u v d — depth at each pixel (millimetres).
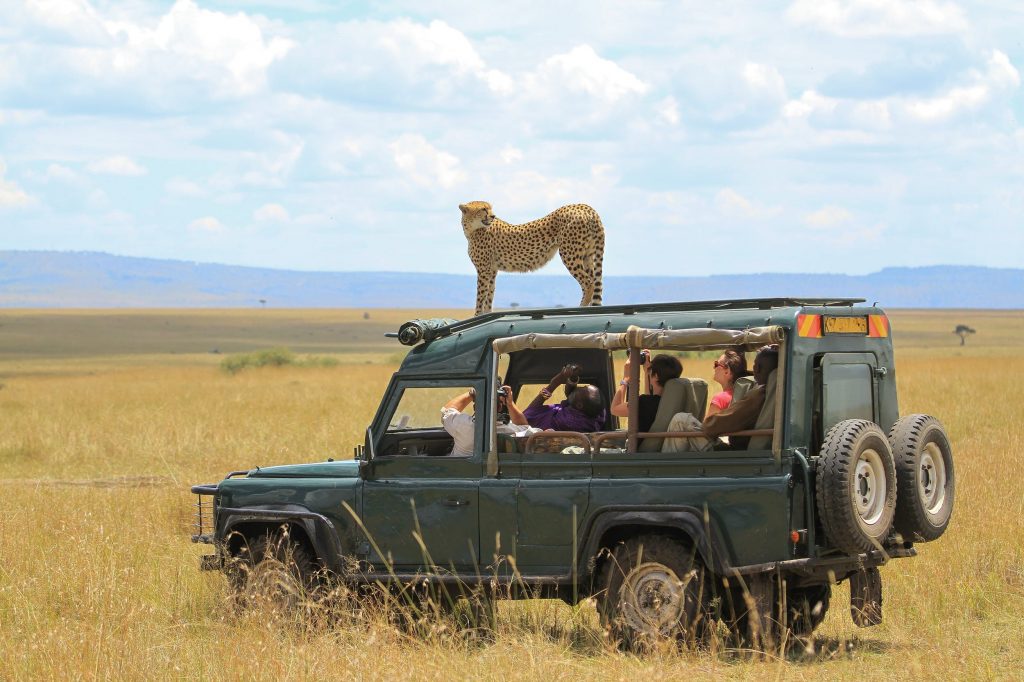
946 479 15227
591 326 14781
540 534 14500
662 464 14078
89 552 18172
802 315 13820
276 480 16172
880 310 15242
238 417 47969
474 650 14250
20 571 18000
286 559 15672
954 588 16516
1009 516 20516
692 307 14516
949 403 46875
